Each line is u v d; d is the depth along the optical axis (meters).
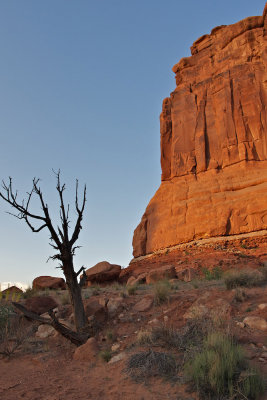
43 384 6.54
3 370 7.63
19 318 11.21
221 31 46.88
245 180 35.97
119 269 29.11
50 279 25.89
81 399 5.66
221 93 42.06
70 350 8.78
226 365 5.66
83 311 9.66
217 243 33.56
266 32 41.12
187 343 7.23
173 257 33.06
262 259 25.59
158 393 5.59
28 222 9.26
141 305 11.06
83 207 10.01
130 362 6.81
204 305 9.34
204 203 37.25
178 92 46.75
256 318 7.91
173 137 44.72
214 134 41.38
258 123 37.84
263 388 5.21
